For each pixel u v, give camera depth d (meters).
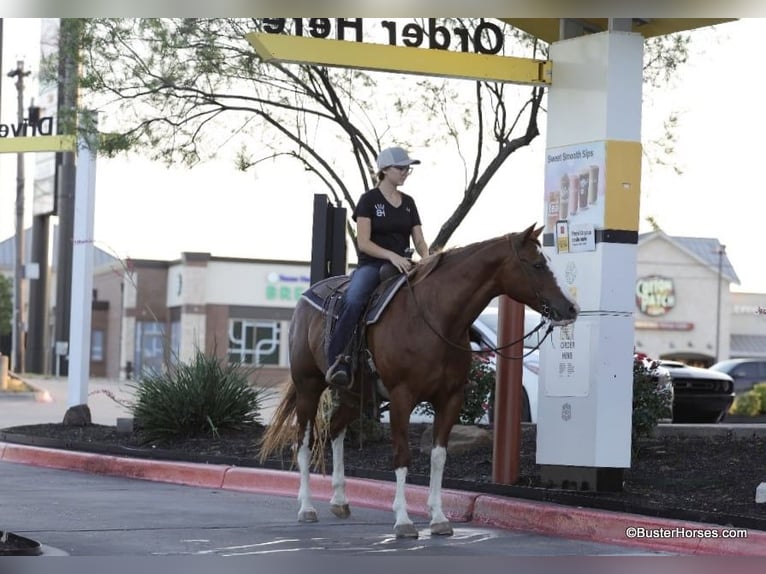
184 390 16.23
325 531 10.59
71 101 17.89
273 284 56.38
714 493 11.15
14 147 19.22
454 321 10.14
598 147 11.67
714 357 82.62
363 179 18.03
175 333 57.56
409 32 12.37
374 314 10.34
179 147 17.86
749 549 9.45
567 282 11.90
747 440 14.67
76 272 18.84
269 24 12.38
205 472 14.20
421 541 10.11
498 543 10.10
